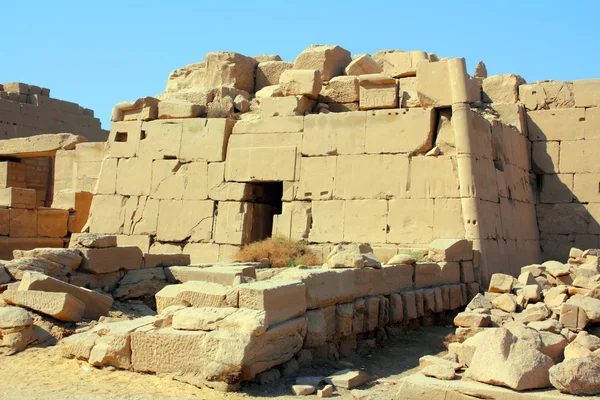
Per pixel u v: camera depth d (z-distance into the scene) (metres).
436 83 15.18
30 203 17.88
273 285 7.82
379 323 10.23
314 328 8.41
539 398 5.90
